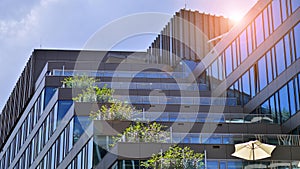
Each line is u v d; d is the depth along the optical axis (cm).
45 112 4103
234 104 3884
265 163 2742
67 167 3419
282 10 3438
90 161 2967
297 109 3234
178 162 2634
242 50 3928
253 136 2788
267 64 3597
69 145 3428
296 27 3278
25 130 4697
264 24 3653
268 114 3400
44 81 4244
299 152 2761
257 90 3694
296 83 3253
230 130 3309
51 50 5178
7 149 5350
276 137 2788
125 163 2681
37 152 4206
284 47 3400
